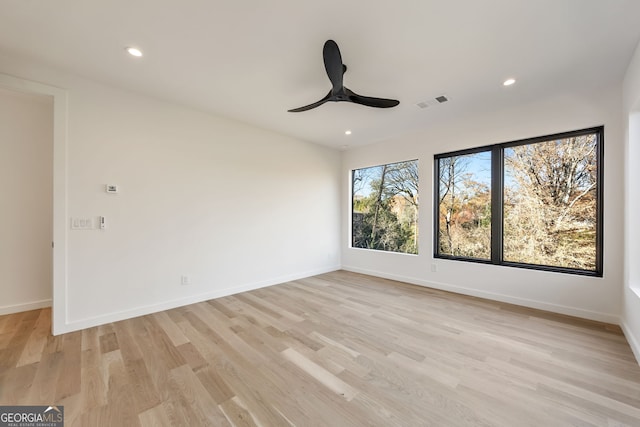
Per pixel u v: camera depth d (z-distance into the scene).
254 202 4.09
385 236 4.99
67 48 2.19
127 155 2.93
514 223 3.47
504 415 1.54
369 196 5.27
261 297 3.69
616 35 1.97
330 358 2.15
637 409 1.58
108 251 2.82
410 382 1.84
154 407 1.61
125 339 2.45
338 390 1.76
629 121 2.39
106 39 2.07
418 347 2.32
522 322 2.82
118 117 2.87
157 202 3.15
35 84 2.41
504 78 2.63
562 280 3.04
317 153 5.09
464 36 2.01
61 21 1.86
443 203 4.14
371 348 2.30
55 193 2.52
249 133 4.00
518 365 2.04
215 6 1.73
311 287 4.19
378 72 2.53
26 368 1.99
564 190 3.11
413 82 2.71
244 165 3.95
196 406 1.62
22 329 2.66
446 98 3.09
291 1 1.68
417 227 4.45
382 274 4.85
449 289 3.97
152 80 2.71
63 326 2.56
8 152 3.14
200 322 2.84
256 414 1.56
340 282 4.50
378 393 1.74
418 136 4.31
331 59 1.94
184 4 1.71
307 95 3.04
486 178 3.70
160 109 3.16
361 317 2.98
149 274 3.09
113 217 2.85
